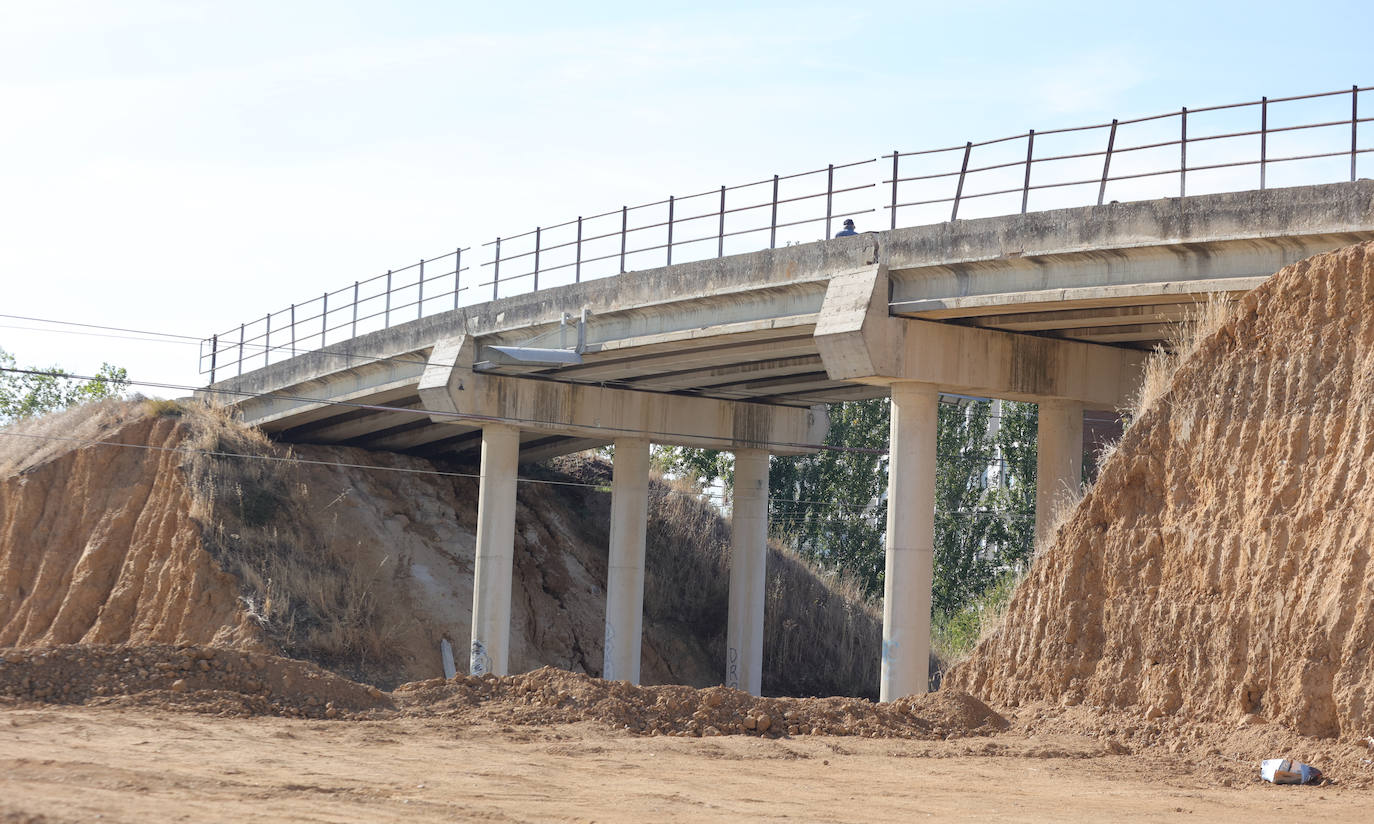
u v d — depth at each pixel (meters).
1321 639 18.59
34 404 74.06
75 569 50.66
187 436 53.22
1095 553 23.00
